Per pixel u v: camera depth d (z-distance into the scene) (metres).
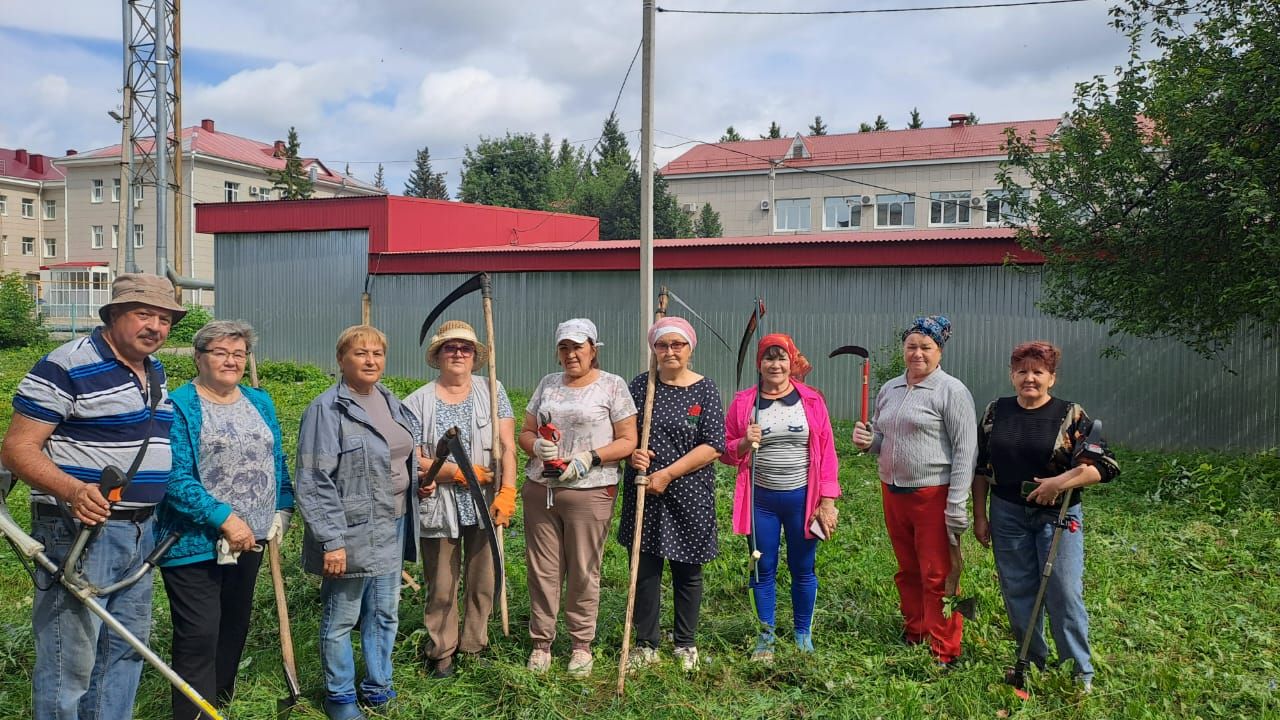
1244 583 5.91
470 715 4.13
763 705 4.15
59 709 3.32
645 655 4.59
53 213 51.81
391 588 4.18
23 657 4.60
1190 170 8.60
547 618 4.56
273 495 4.00
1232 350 11.02
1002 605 5.29
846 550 6.56
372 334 4.08
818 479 4.74
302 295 19.27
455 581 4.51
